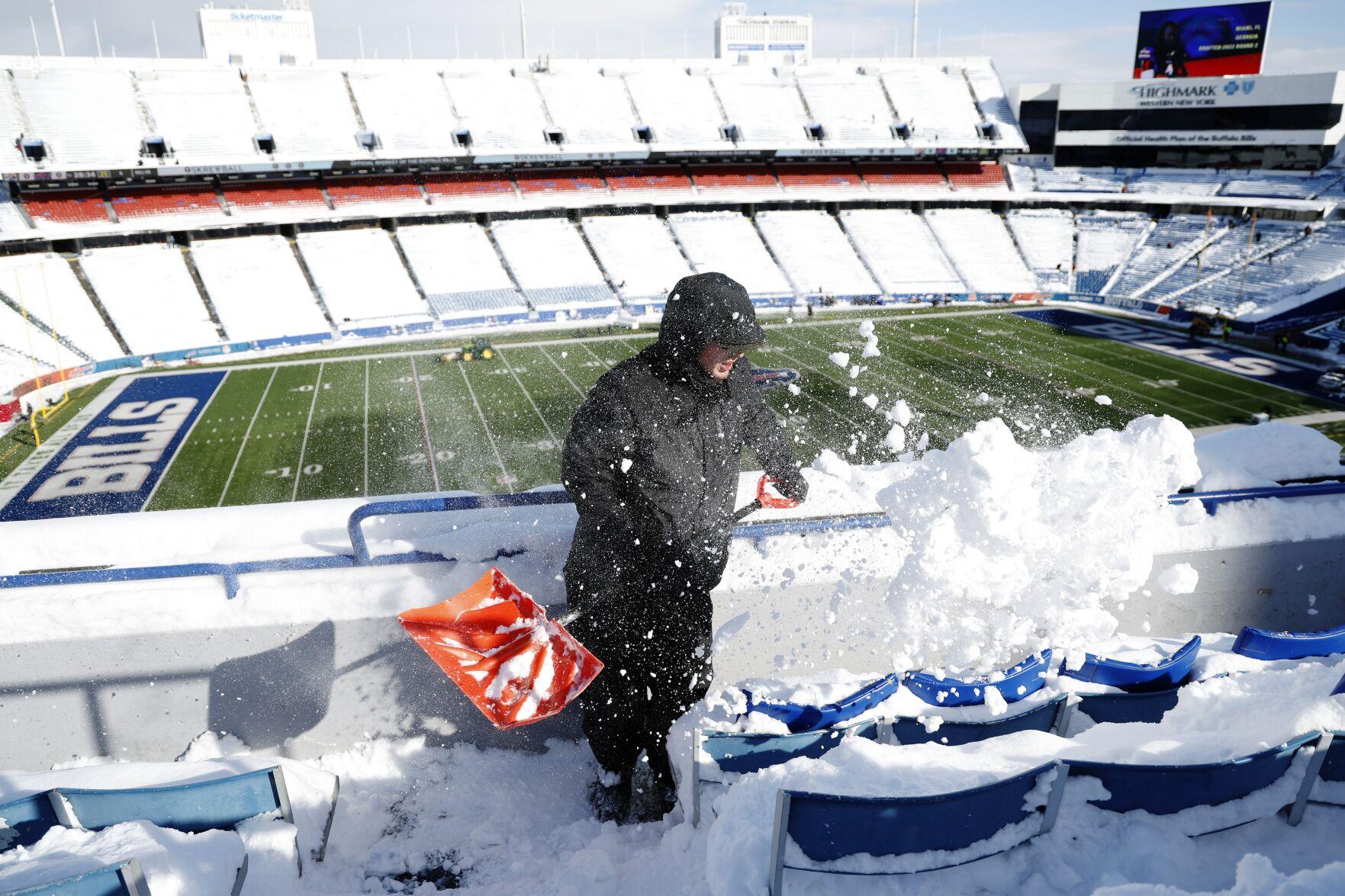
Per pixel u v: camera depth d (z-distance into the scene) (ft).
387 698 11.51
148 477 67.00
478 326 121.08
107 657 10.77
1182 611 13.14
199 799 8.35
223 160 125.59
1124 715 10.32
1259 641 11.12
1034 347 103.71
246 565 10.98
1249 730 8.54
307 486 64.34
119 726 11.12
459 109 145.48
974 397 81.00
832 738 9.20
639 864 8.93
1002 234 150.00
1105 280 136.56
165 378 97.04
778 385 84.33
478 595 9.04
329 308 119.14
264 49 160.45
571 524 11.82
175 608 10.73
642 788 10.75
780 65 165.48
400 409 82.38
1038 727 9.99
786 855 7.17
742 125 153.69
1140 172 157.89
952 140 157.79
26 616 10.43
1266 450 14.12
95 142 122.52
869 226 150.71
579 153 143.33
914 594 9.21
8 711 10.81
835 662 12.35
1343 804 8.07
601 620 10.06
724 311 8.85
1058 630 9.38
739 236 145.48
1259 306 113.29
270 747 11.53
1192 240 136.36
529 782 11.34
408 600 11.08
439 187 143.43
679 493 9.49
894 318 122.93
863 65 167.84
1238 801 7.86
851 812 7.03
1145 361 96.68
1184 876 7.27
